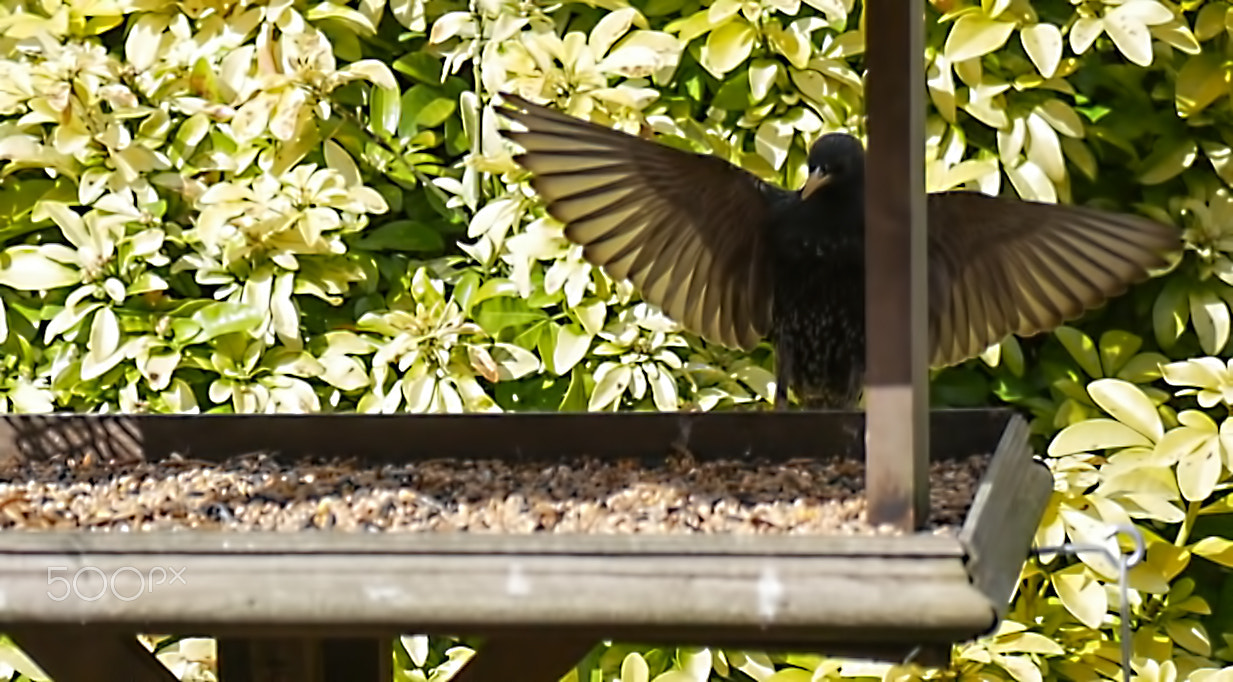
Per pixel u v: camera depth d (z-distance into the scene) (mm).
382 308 6938
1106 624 6609
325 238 6781
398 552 3283
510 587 3211
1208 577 6852
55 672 4125
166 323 6746
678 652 6559
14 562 3350
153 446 5164
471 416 5203
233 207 6625
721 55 6703
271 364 6746
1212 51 6754
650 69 6605
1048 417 6891
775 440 5203
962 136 6719
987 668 6473
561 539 3266
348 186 6816
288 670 4250
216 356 6730
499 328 6812
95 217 6770
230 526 4098
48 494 4508
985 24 6535
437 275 6926
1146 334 6961
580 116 6629
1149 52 6379
